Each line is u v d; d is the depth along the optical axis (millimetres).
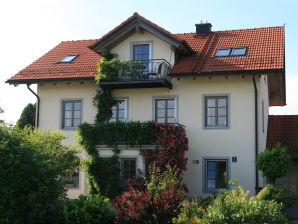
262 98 20859
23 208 11234
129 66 19953
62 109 21766
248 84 19172
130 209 12023
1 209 10992
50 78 21078
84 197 12766
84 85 21469
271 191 15250
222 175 19297
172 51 20375
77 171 19125
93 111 21234
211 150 19406
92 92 21344
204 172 19422
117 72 20078
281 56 19031
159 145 18641
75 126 21562
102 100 20922
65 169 16562
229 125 19281
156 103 20484
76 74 21047
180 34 23422
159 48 20656
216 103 19625
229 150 19172
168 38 19938
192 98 19891
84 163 18656
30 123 27609
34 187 11547
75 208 11961
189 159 19625
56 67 22109
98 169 19406
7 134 11789
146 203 12016
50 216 11969
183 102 20000
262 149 20578
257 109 18984
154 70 20250
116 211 12398
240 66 18781
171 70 19594
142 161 18844
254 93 19062
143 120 20516
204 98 19719
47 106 21953
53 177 12328
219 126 19453
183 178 19594
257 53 19609
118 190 19047
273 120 24109
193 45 21875
